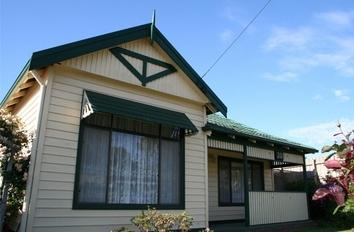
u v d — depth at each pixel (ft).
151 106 31.35
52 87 26.05
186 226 26.99
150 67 32.14
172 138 32.68
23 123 28.37
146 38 32.32
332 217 48.34
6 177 24.49
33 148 24.75
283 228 42.75
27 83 28.96
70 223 24.89
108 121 28.58
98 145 27.53
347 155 8.37
